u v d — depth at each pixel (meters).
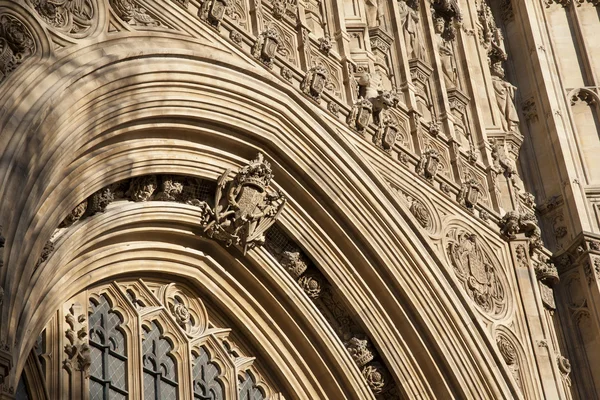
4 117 17.62
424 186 26.23
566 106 31.41
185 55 21.61
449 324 24.98
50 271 19.00
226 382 23.64
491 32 31.83
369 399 24.53
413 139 26.64
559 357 27.16
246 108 22.92
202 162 22.72
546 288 28.34
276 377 24.44
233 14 23.64
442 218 26.28
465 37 30.47
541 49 32.12
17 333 16.78
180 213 22.62
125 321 22.23
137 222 22.00
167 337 22.98
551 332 27.70
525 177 30.75
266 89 23.27
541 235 29.83
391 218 24.73
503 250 27.55
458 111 28.73
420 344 24.73
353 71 25.86
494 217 27.75
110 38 20.34
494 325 26.02
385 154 25.61
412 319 24.80
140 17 21.38
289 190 23.97
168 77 21.25
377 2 28.11
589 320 28.41
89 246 21.02
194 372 23.23
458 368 24.84
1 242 16.16
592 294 28.42
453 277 25.47
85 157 19.91
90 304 21.73
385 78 27.02
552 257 29.41
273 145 23.42
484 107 29.81
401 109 26.70
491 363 25.23
